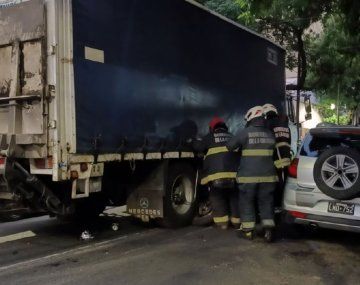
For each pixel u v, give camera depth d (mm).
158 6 6648
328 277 5020
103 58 5688
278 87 10852
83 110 5398
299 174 6352
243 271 5188
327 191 5875
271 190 6492
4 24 5574
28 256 5785
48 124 5227
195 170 7891
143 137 6336
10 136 5320
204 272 5137
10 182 5434
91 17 5539
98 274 5066
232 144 6613
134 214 7250
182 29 7180
